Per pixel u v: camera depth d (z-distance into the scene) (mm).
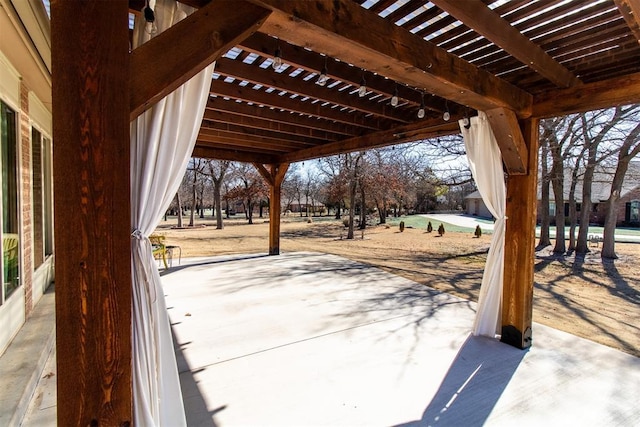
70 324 1136
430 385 2500
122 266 1188
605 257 8375
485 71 2527
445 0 1601
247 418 2117
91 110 1123
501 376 2625
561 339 3338
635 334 3570
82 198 1127
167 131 1637
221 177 16406
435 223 18391
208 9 1326
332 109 4066
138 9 1578
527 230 3084
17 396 1951
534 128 3059
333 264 7098
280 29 1544
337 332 3475
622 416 2150
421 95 3064
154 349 1678
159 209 1662
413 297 4773
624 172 8133
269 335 3383
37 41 2359
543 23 1950
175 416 1758
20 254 2891
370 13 1744
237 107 3939
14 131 2842
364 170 13320
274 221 8352
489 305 3371
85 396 1160
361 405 2256
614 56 2332
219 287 5168
